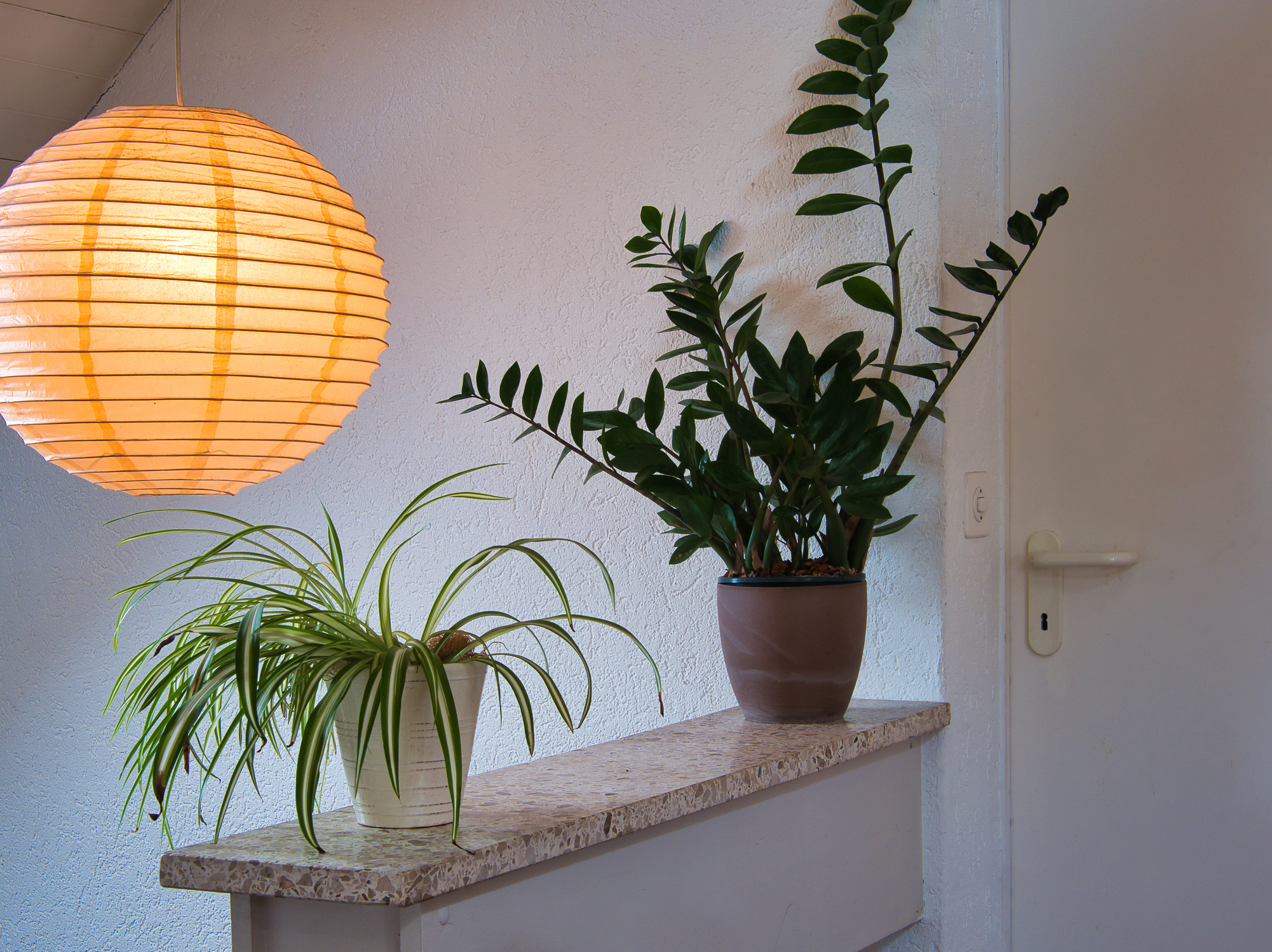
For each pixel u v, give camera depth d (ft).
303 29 7.64
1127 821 5.48
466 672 3.23
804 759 4.23
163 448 3.84
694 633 5.94
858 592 4.75
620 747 4.41
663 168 6.08
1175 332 5.41
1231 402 5.27
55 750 8.70
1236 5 5.28
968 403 5.48
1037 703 5.72
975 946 5.44
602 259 6.32
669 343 6.07
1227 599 5.26
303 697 3.01
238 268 3.68
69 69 8.35
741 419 4.41
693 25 5.98
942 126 5.25
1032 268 5.79
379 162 7.25
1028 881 5.72
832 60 5.45
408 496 7.06
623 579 6.20
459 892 2.98
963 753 5.38
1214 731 5.28
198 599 8.07
